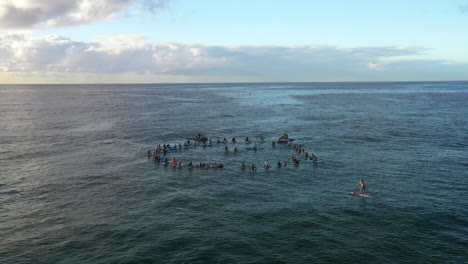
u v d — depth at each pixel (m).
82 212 36.19
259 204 38.41
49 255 27.42
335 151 65.06
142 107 157.50
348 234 30.73
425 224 32.69
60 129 91.44
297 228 32.06
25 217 34.81
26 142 73.75
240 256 27.17
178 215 35.41
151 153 64.25
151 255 27.38
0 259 26.78
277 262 26.25
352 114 124.62
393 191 42.19
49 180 47.25
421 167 52.91
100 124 101.06
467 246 28.48
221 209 37.00
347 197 40.38
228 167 55.12
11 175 49.38
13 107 153.12
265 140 78.19
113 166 55.16
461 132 83.06
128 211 36.47
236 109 148.88
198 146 71.94
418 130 87.00
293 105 168.50
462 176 47.97
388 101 186.12
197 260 26.61
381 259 26.56
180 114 128.50
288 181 47.19
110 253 27.73
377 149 66.25
